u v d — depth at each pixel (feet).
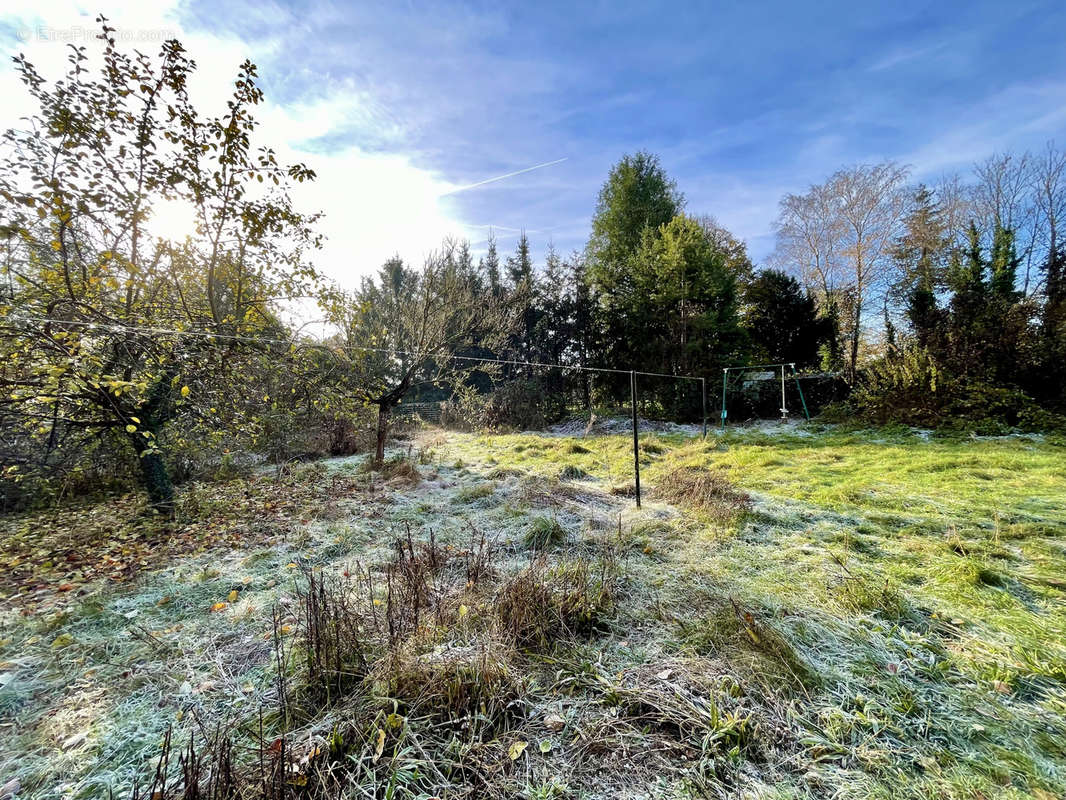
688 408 41.24
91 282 11.37
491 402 42.14
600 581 8.35
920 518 12.10
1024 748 4.66
